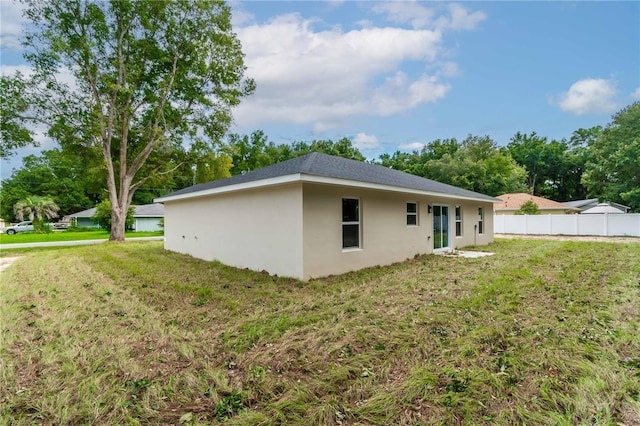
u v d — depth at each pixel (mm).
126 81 16719
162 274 7180
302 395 2357
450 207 11344
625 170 21469
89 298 5180
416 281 6039
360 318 3939
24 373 2742
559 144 39438
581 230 18344
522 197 26375
